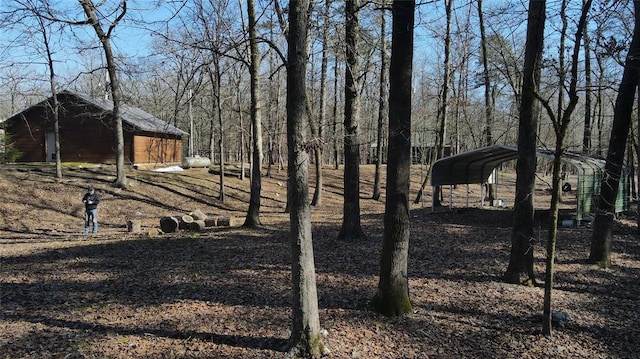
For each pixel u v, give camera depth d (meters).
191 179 25.09
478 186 35.44
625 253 11.00
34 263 10.01
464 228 14.66
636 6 8.96
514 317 6.84
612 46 6.32
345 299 7.36
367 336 5.95
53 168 23.52
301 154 5.07
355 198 12.10
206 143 48.78
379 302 6.71
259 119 14.65
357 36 9.75
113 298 7.49
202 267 9.52
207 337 5.84
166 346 5.58
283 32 6.81
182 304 7.15
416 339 5.93
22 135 28.77
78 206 18.72
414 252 10.96
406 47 6.24
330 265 9.56
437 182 18.92
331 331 6.03
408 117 6.34
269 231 13.95
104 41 19.31
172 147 33.38
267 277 8.70
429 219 17.08
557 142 5.61
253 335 5.88
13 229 15.60
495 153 17.64
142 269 9.41
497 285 8.30
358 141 11.75
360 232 12.21
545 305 6.17
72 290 7.95
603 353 5.86
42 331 6.04
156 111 32.91
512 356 5.64
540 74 7.65
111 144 27.84
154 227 16.22
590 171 15.16
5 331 6.03
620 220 15.10
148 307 7.02
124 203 19.81
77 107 27.83
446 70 20.45
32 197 18.64
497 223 15.84
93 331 6.04
